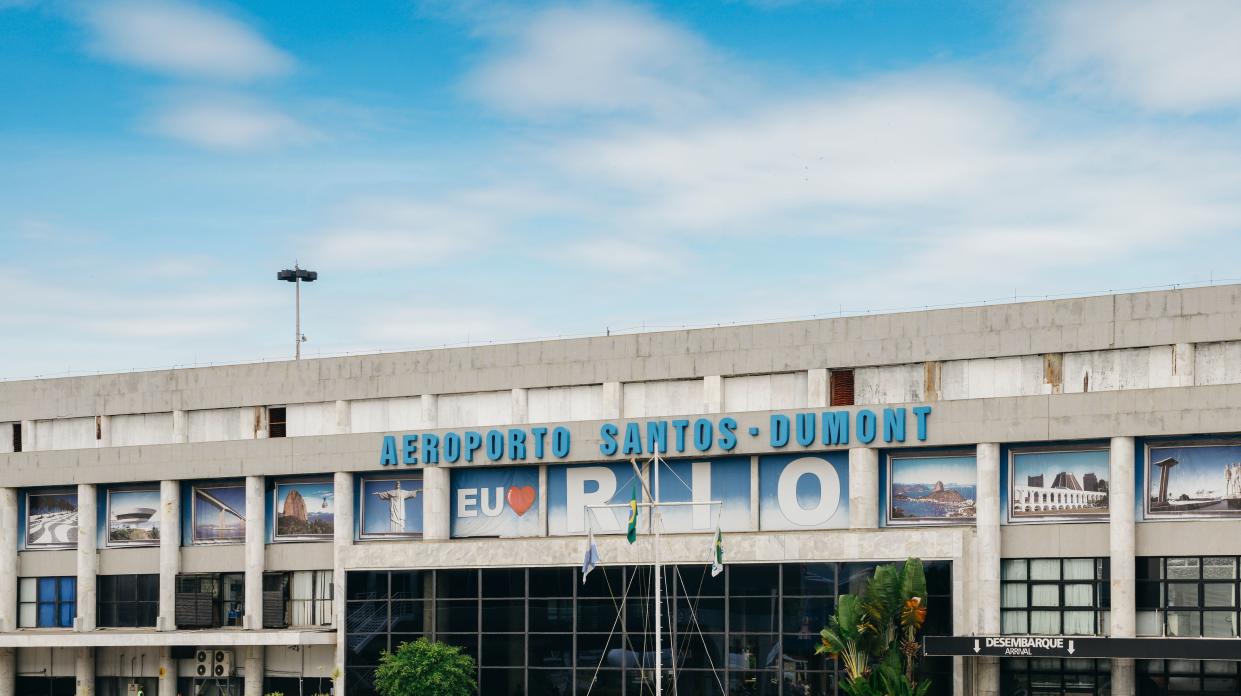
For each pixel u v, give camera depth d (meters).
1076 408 82.50
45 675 108.69
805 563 85.75
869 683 80.69
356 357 102.00
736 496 90.81
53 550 109.31
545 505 95.25
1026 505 84.19
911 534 83.81
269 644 98.94
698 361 92.56
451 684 90.31
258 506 102.69
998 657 82.31
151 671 106.12
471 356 98.75
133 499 107.38
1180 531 80.56
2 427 112.31
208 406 105.75
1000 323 85.62
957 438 84.94
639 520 92.62
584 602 90.56
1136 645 78.00
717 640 87.19
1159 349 82.12
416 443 98.00
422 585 94.94
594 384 95.25
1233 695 78.81
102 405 109.19
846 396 89.12
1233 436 80.06
